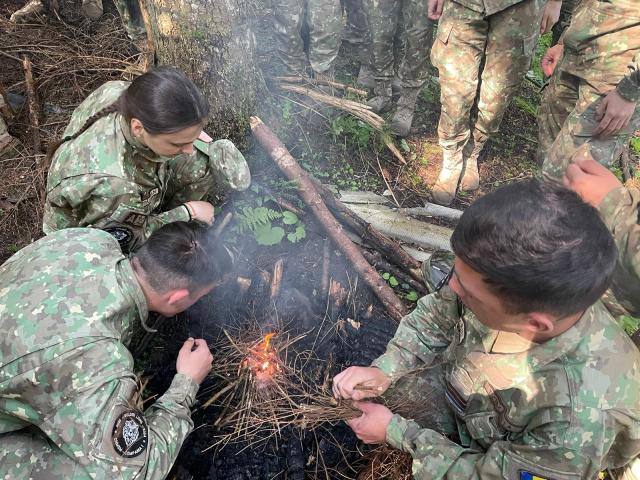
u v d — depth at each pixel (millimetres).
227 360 2811
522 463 1652
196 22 3129
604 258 1308
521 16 3209
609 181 1850
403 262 3342
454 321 2199
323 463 2510
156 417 2061
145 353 2828
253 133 3539
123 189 2443
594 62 3037
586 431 1546
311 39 4027
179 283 2014
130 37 4547
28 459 1845
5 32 4691
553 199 1323
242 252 3318
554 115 3709
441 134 3775
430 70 5070
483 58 3564
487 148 4504
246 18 3354
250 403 2594
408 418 2354
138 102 2141
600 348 1597
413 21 3789
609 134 2975
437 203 3953
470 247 1358
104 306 1890
